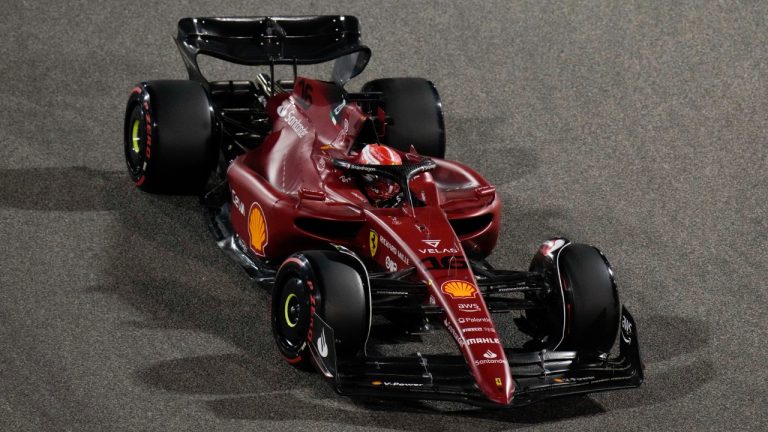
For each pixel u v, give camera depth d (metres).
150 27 43.62
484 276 25.95
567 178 36.25
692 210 34.75
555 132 39.03
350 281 23.81
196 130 31.41
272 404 24.05
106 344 25.95
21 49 41.50
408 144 33.16
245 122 34.88
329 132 28.88
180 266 29.78
